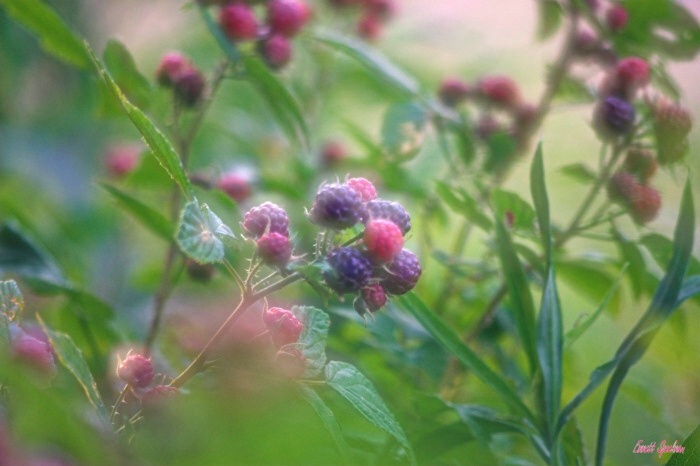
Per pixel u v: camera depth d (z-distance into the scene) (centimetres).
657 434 85
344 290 57
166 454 57
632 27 74
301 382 59
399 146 78
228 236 57
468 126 79
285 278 58
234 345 60
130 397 61
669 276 66
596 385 64
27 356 57
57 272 73
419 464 65
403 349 71
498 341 78
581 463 65
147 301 92
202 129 92
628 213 69
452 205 71
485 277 75
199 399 59
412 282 59
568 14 77
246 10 72
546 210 65
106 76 58
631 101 70
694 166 93
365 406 59
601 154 70
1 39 93
